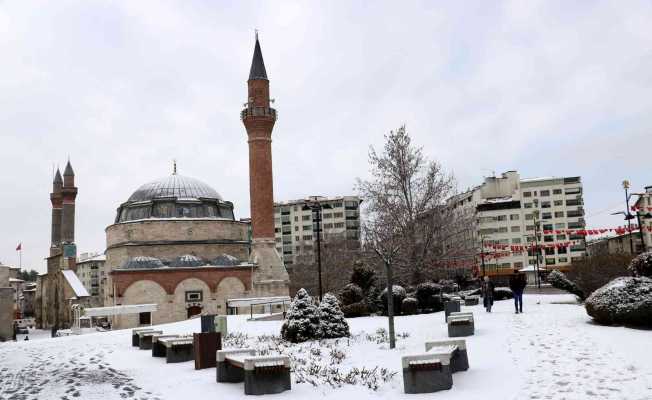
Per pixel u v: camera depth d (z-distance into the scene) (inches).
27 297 7234.3
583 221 4731.8
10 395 615.8
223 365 671.8
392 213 1768.0
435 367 573.9
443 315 1231.5
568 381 535.5
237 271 2938.0
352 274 1579.7
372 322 1221.7
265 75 3068.4
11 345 1252.5
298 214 5984.3
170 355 842.2
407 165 1844.2
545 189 4788.4
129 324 2755.9
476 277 2549.2
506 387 550.0
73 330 2283.5
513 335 820.6
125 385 666.8
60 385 669.3
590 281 1396.4
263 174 3006.9
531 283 4473.4
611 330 785.6
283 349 912.3
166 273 2842.0
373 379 647.1
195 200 3270.2
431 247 1748.3
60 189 4854.8
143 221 3105.3
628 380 514.3
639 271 944.3
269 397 588.1
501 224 4810.5
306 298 1030.4
